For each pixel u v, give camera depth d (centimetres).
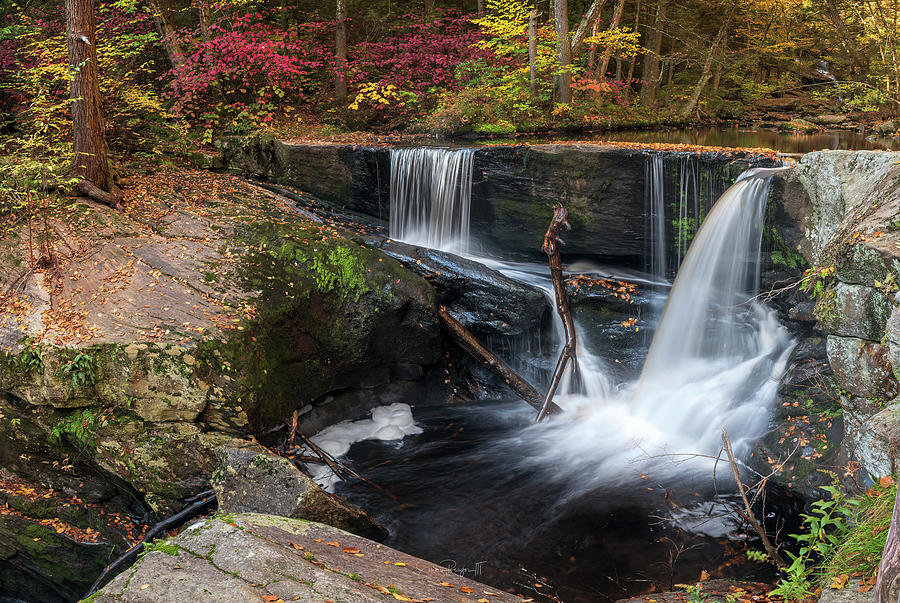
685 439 731
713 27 2247
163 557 378
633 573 523
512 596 402
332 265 799
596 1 1418
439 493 649
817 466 589
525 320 854
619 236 888
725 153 803
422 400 856
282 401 711
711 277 783
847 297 498
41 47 1123
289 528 435
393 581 379
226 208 926
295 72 1385
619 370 844
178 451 606
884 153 588
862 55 1481
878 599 250
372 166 1037
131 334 650
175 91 1266
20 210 820
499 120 1277
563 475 676
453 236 991
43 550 630
